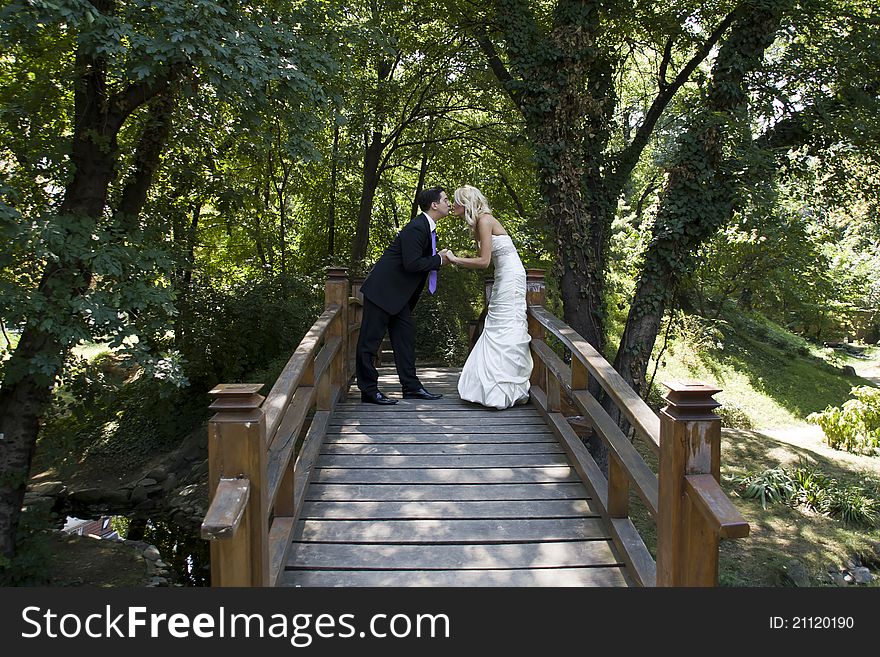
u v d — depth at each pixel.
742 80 8.82
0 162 7.48
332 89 7.77
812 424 14.27
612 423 3.52
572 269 8.99
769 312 16.91
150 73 5.45
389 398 5.72
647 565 2.90
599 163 9.69
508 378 5.21
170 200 9.11
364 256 13.63
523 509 3.56
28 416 7.00
